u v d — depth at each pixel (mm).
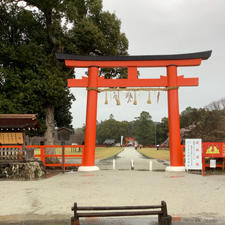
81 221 6109
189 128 40969
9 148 15078
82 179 13773
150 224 5812
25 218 6395
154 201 8273
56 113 24344
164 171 17344
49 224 5871
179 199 8578
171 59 17828
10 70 19375
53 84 18625
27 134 18953
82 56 18125
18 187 11477
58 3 19234
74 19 20453
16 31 21969
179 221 6008
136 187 11055
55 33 21562
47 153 20594
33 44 20000
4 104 17797
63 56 18141
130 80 18016
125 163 26641
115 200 8438
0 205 7898
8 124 15258
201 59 17891
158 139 110000
